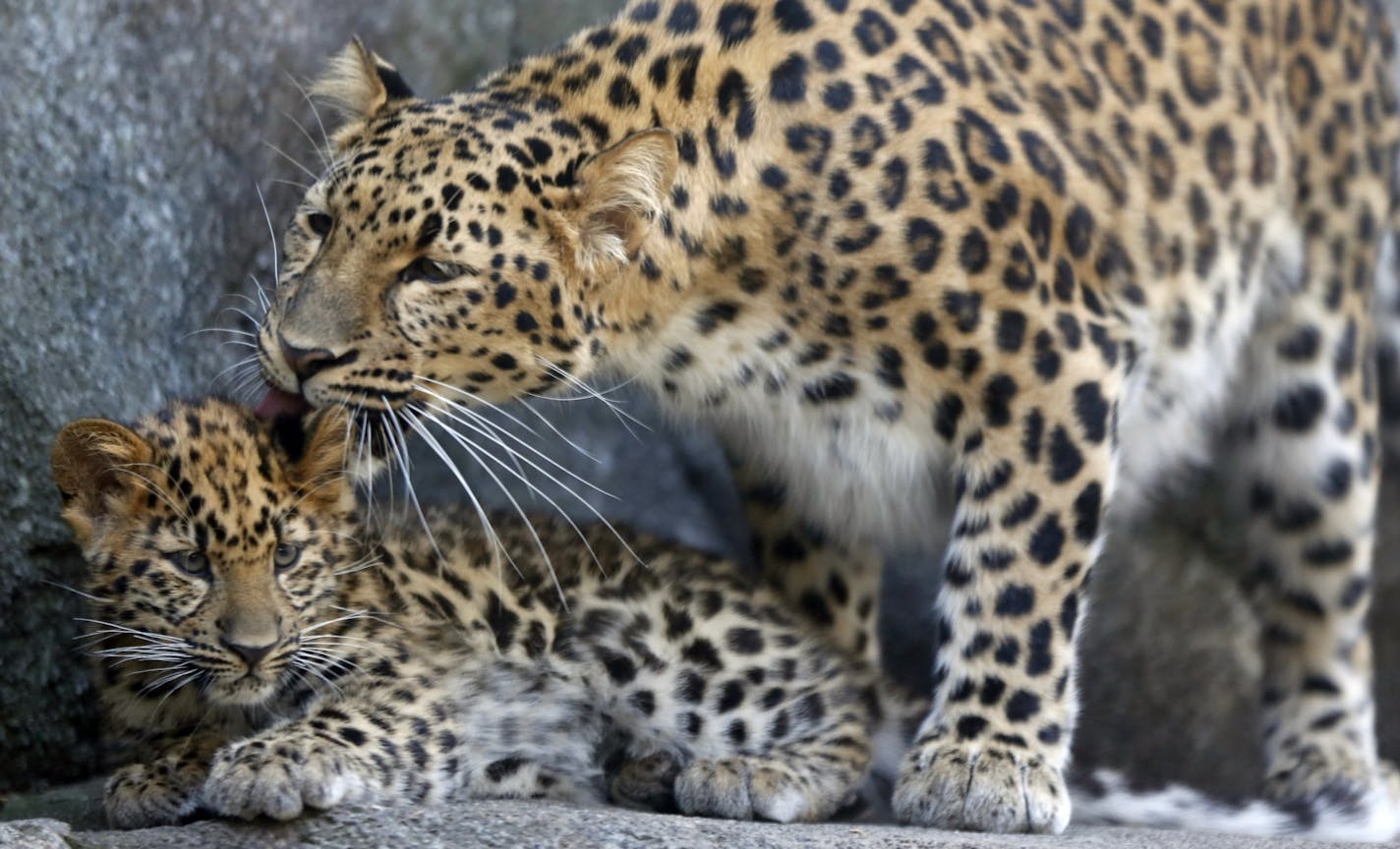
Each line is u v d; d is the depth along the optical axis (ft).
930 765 32.81
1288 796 40.42
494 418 44.32
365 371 30.40
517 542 35.65
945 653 34.01
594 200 31.07
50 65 35.76
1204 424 40.01
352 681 30.81
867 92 32.94
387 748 30.22
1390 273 47.32
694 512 47.47
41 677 34.68
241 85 39.19
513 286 30.71
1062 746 33.65
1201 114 37.45
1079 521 33.91
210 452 29.78
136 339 36.73
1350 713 41.22
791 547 39.22
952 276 32.81
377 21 42.32
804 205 32.37
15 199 34.96
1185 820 36.78
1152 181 36.50
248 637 29.35
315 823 27.63
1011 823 32.07
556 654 34.32
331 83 34.12
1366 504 41.19
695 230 32.04
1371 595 47.29
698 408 34.55
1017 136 33.91
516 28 45.34
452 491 43.70
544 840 26.86
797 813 32.76
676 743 34.83
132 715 31.32
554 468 45.39
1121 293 35.86
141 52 37.37
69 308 35.58
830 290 32.68
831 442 34.40
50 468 34.50
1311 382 40.52
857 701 35.58
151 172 37.45
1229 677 48.29
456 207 30.32
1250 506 42.27
